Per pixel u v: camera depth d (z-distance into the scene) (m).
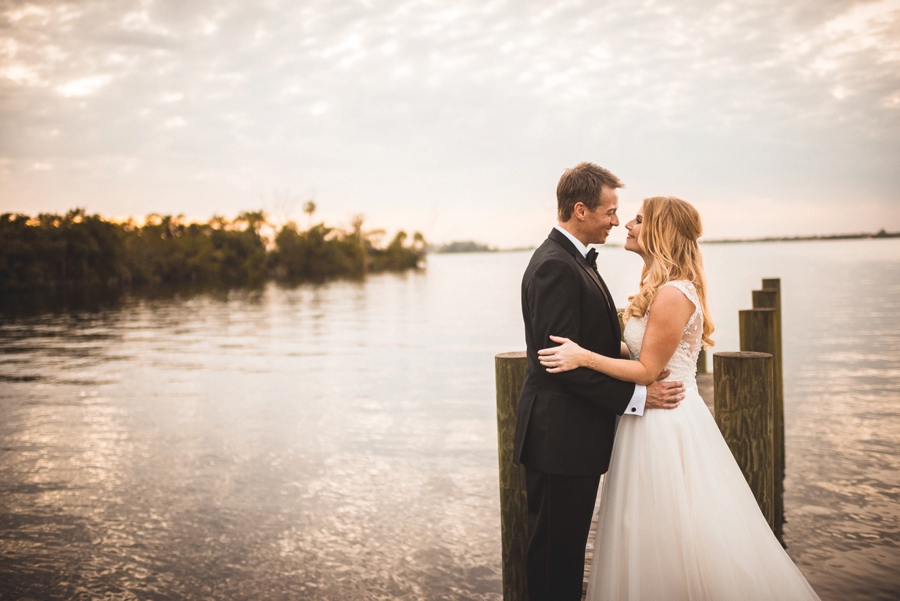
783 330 15.26
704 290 2.53
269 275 88.69
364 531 5.18
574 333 2.27
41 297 47.44
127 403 10.13
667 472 2.38
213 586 4.37
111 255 65.44
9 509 5.71
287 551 4.85
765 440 3.04
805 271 43.62
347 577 4.46
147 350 16.89
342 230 104.56
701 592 2.34
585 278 2.33
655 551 2.36
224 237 85.19
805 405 8.44
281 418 8.93
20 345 18.52
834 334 14.35
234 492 6.07
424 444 7.49
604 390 2.26
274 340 18.73
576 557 2.40
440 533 5.11
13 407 9.92
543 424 2.34
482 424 8.36
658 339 2.37
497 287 49.72
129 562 4.71
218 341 18.81
